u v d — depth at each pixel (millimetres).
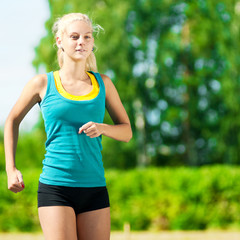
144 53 62375
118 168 64562
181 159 69250
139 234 27922
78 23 8422
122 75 59344
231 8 62469
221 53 60250
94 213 8367
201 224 29109
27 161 64438
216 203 29266
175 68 64250
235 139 62469
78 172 8273
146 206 29234
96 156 8508
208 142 68250
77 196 8242
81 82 8633
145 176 29750
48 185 8219
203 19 62656
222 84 60594
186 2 64000
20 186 8195
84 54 8445
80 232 8406
